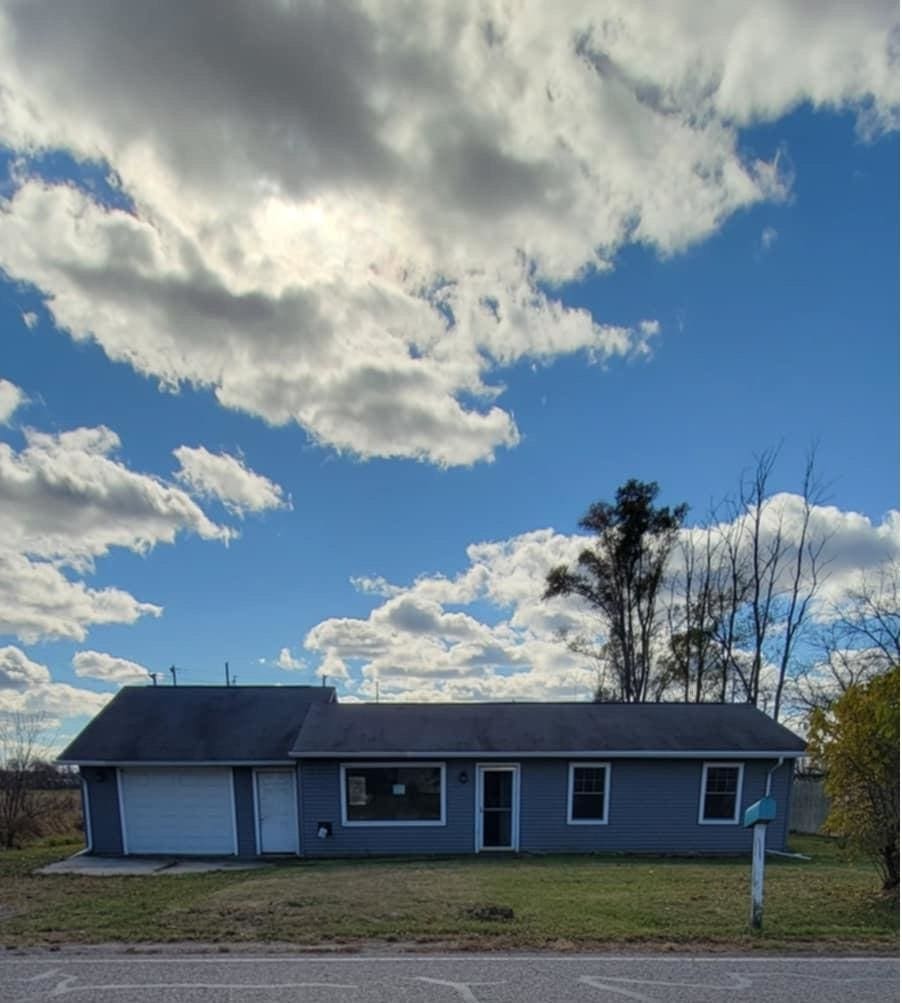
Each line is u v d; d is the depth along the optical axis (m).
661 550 27.06
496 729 14.50
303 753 13.31
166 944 5.46
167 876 10.53
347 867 11.27
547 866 10.97
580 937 5.61
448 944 5.41
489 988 4.45
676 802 13.70
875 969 4.88
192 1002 4.23
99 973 4.76
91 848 14.04
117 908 7.13
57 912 6.94
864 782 7.93
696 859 12.30
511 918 6.32
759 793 13.79
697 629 25.48
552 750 13.53
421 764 13.67
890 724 7.64
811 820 17.67
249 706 16.19
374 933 5.73
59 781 18.22
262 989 4.44
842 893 7.73
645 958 5.08
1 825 15.92
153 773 14.23
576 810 13.68
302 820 13.49
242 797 14.22
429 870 10.44
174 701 16.38
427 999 4.26
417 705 16.00
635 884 8.59
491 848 13.59
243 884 9.07
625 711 15.81
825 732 8.41
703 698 24.94
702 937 5.64
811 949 5.34
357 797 13.59
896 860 7.69
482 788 13.67
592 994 4.36
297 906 7.04
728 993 4.39
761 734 14.42
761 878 6.08
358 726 14.58
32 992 4.41
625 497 27.47
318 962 4.96
